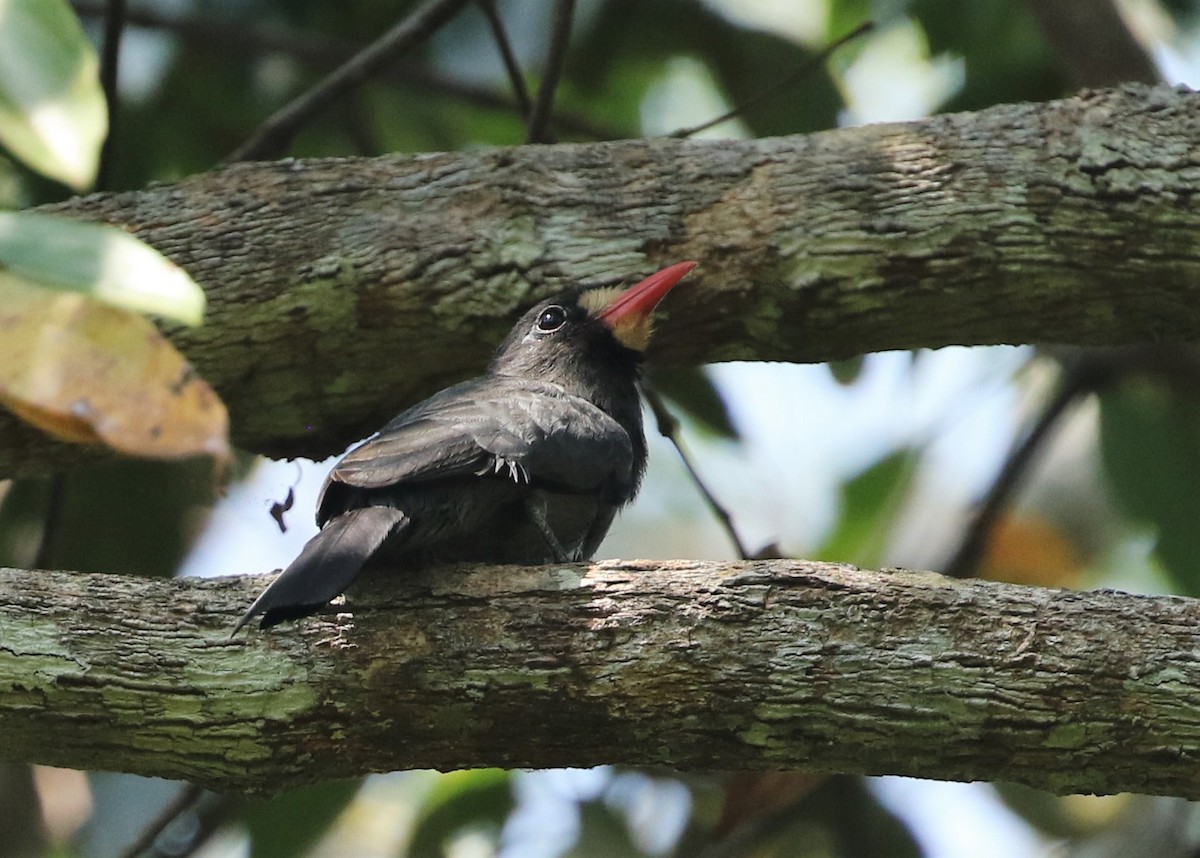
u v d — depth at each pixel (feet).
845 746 23.08
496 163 30.55
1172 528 42.78
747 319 30.19
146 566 38.65
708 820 40.06
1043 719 22.56
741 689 23.04
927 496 49.93
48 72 16.46
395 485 25.55
